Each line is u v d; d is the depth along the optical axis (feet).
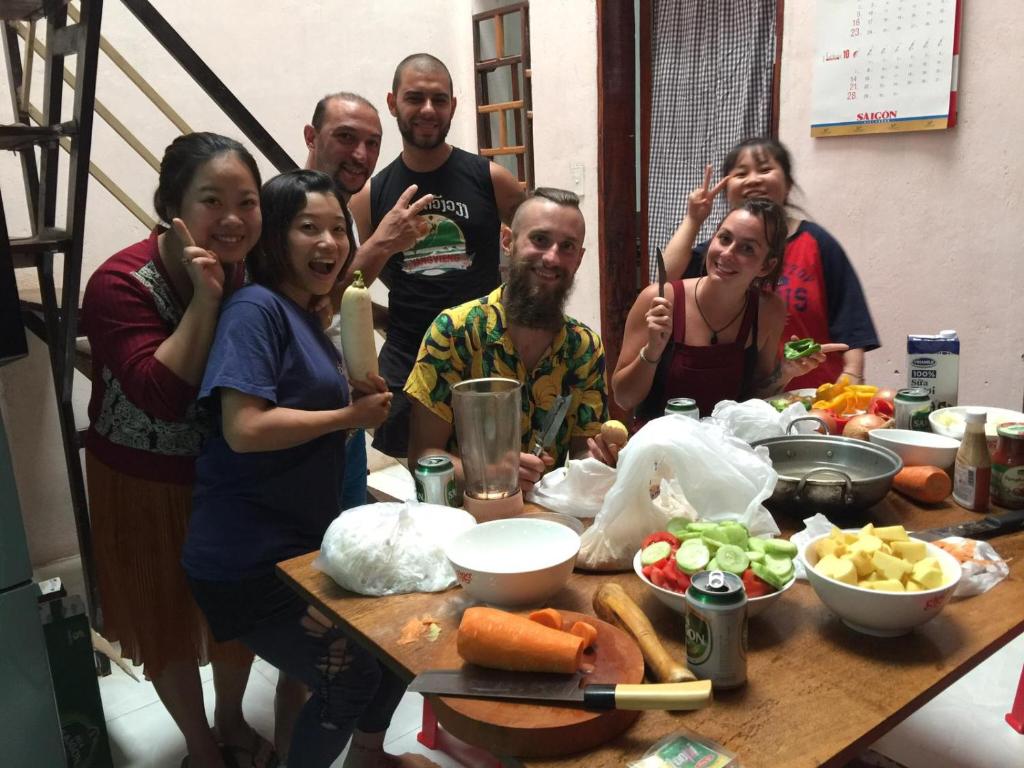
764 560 3.54
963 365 8.89
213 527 4.87
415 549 4.03
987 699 6.81
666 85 11.28
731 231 6.15
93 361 5.78
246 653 6.34
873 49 8.89
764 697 3.00
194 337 4.91
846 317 7.63
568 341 5.80
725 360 6.53
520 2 12.76
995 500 4.67
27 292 9.37
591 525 4.42
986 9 8.05
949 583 3.28
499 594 3.62
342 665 4.83
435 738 6.70
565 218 5.42
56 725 4.47
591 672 3.03
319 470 5.00
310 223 4.91
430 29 13.62
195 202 4.86
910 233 9.05
